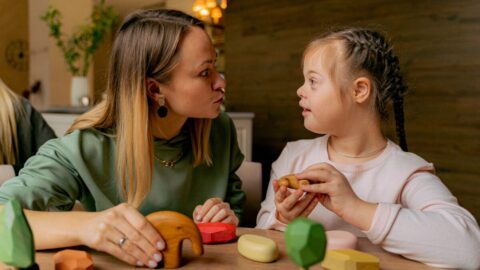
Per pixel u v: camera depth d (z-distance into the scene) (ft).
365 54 3.04
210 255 2.23
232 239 2.48
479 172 8.07
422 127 9.01
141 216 2.10
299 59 11.80
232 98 14.35
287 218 2.63
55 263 1.93
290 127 12.26
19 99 5.35
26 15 19.88
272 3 12.51
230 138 3.87
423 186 2.88
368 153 3.29
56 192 2.86
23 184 2.72
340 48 3.04
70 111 9.96
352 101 3.08
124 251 2.03
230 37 14.23
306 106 3.17
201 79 2.96
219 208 2.93
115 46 3.15
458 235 2.25
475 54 8.04
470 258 2.19
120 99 3.07
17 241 1.47
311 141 3.72
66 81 17.37
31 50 17.84
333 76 3.02
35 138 5.44
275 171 3.70
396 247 2.28
